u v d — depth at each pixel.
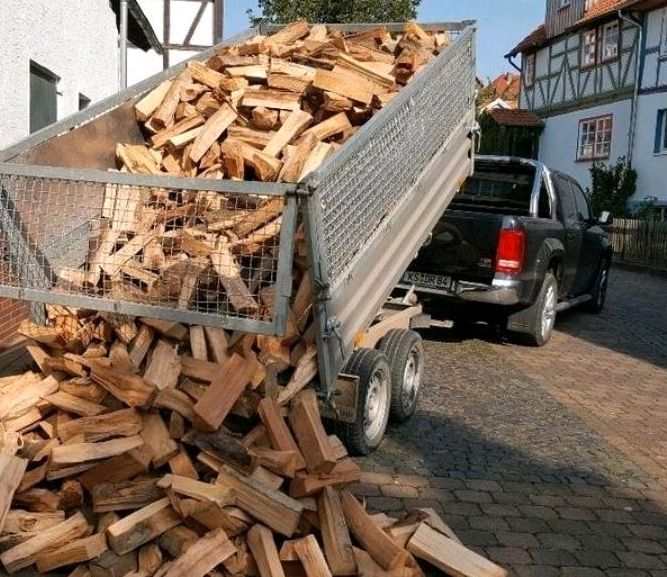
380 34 6.54
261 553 3.37
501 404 6.82
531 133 31.59
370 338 5.44
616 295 15.28
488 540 4.25
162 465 3.68
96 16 10.46
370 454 5.37
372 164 4.53
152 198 4.43
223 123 5.29
